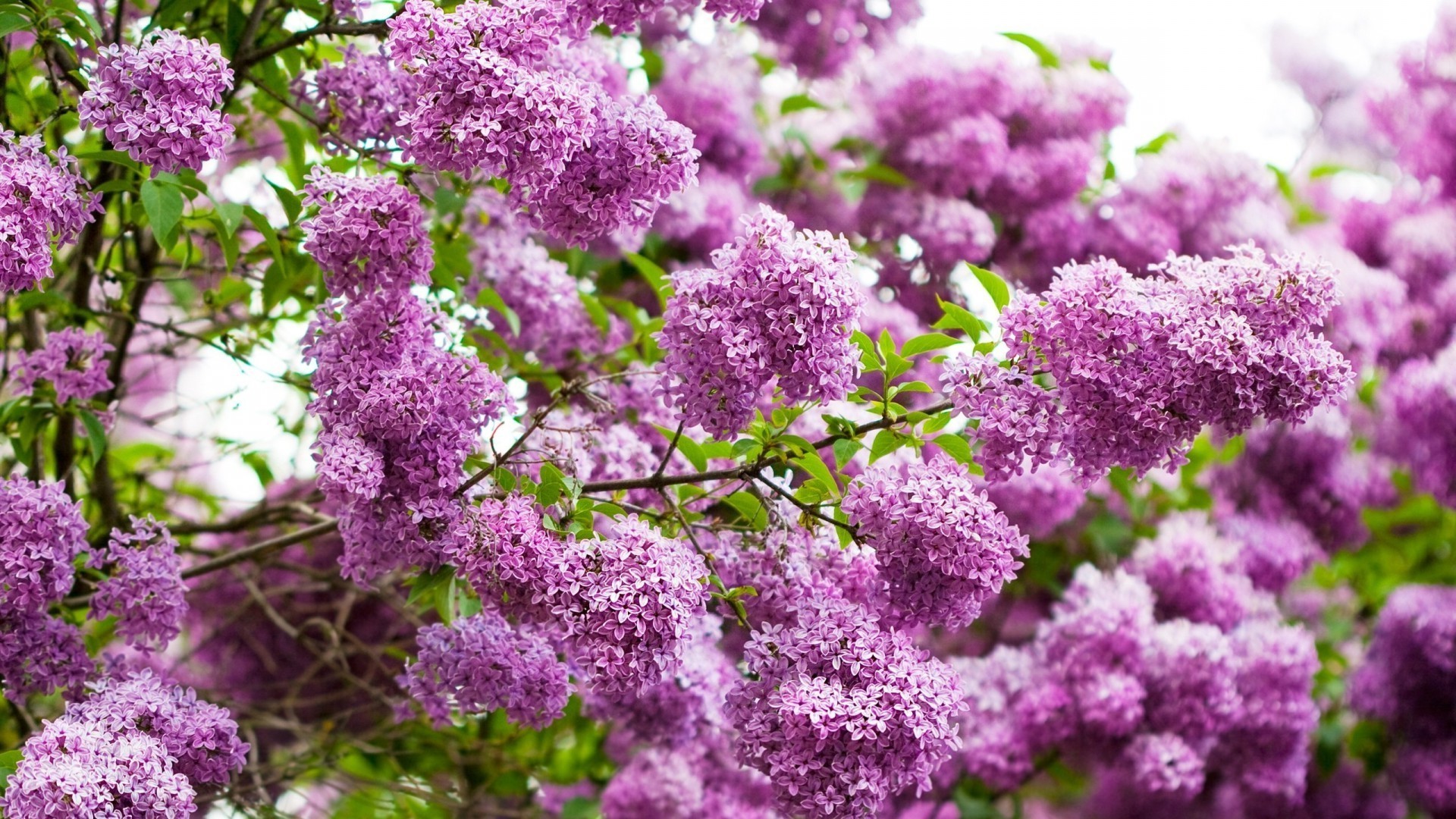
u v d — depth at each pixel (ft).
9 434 13.93
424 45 9.36
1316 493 19.61
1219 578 17.90
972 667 17.35
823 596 10.36
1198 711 16.61
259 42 13.00
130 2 14.71
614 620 9.14
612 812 15.28
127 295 14.16
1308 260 9.48
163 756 9.09
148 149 9.27
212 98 9.39
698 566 9.70
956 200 18.30
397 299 10.18
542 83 9.21
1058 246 18.65
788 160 19.33
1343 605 21.79
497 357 14.12
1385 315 19.74
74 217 9.50
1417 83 21.34
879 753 9.23
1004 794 18.40
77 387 12.33
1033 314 9.61
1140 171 18.72
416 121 9.41
